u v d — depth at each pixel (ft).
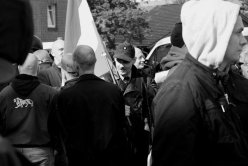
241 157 8.00
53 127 15.72
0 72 4.31
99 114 14.65
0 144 3.67
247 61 17.39
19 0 4.43
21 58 4.54
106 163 14.62
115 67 20.95
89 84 14.82
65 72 18.78
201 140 7.92
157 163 7.91
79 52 15.03
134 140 17.21
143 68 24.16
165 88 8.13
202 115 7.92
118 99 14.98
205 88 8.18
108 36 79.46
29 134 16.55
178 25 12.03
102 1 81.76
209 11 8.47
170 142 7.74
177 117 7.76
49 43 45.24
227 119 8.17
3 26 4.33
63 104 14.78
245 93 9.73
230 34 8.43
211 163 7.97
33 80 16.79
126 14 79.25
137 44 96.94
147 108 17.67
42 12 107.24
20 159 4.33
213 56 8.36
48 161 16.75
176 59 11.98
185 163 7.65
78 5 21.17
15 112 16.61
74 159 14.66
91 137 14.55
